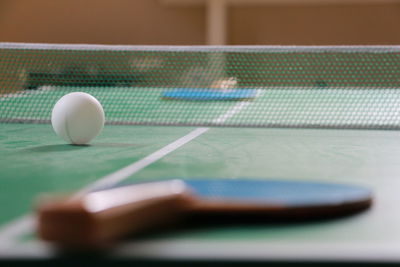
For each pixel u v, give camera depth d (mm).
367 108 5691
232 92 6570
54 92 6805
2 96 6039
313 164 2377
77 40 18531
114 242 936
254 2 18328
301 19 18391
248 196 1234
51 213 880
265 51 4754
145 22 18484
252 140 3346
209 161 2428
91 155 2566
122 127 4148
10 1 18438
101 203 911
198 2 18203
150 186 1075
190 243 1022
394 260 928
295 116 5125
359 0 18047
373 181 1948
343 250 984
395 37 18062
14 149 2777
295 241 1068
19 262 910
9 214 1374
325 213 1243
